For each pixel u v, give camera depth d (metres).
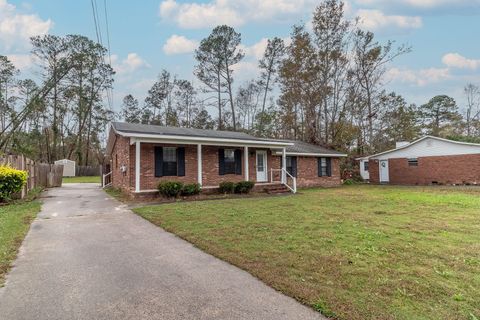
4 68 32.56
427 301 3.20
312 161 20.84
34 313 3.10
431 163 22.25
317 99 27.14
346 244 5.41
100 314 3.07
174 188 12.38
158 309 3.17
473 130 41.50
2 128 33.09
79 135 37.78
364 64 27.69
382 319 2.83
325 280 3.80
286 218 8.00
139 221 7.92
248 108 39.62
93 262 4.70
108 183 19.23
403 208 9.88
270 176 17.67
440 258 4.63
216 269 4.35
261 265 4.38
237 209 9.56
